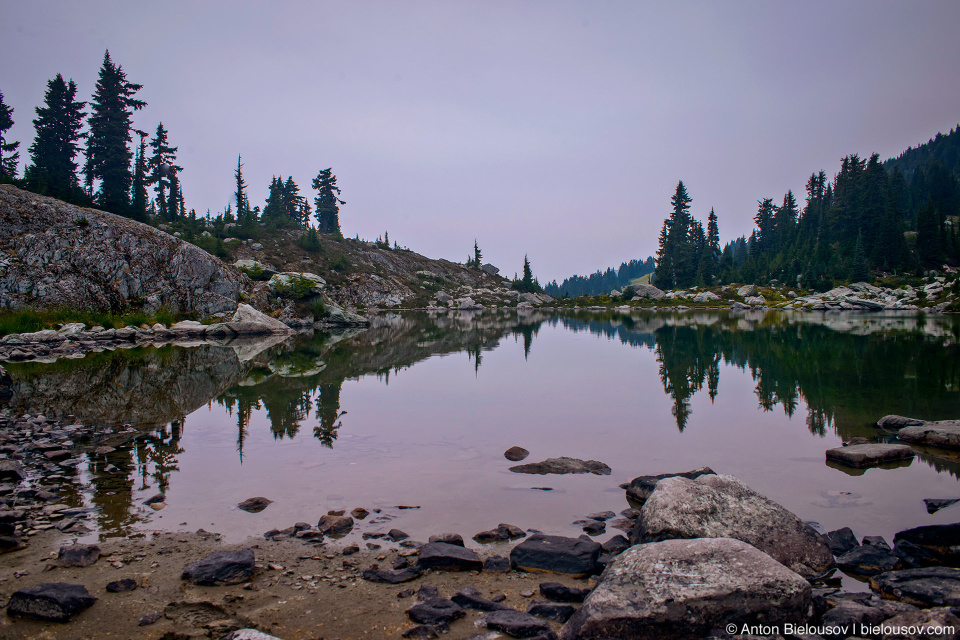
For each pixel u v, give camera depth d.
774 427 12.06
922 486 8.21
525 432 11.78
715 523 5.79
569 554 5.79
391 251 134.88
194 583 5.30
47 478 8.62
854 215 119.69
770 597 4.39
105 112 71.88
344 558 5.94
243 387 17.66
